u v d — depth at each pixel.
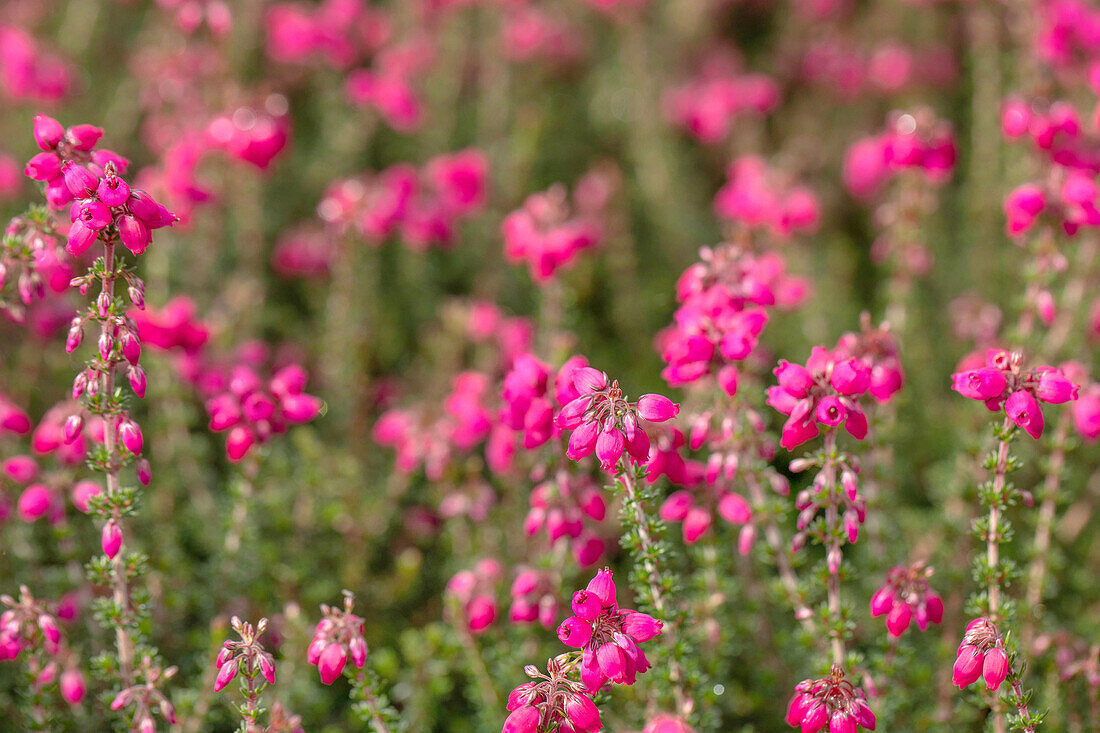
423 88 11.59
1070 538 6.97
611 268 9.55
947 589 6.05
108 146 9.91
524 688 3.53
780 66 13.09
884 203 10.57
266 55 11.61
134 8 12.48
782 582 5.00
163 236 7.68
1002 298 8.91
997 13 9.37
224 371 6.96
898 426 6.32
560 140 11.90
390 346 9.33
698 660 5.18
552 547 5.64
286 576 6.11
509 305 9.88
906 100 11.95
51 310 6.76
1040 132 5.56
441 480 6.64
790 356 8.71
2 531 5.53
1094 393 5.40
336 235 8.50
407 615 6.98
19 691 5.01
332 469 7.31
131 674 4.43
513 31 11.37
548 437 4.61
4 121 10.38
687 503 4.83
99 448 4.16
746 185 8.56
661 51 12.77
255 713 3.90
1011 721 4.06
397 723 4.41
